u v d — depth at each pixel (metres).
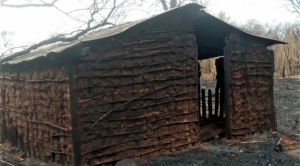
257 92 11.52
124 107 8.61
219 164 8.44
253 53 11.38
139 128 8.86
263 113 11.68
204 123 12.13
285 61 30.92
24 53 11.83
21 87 10.19
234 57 10.82
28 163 9.28
